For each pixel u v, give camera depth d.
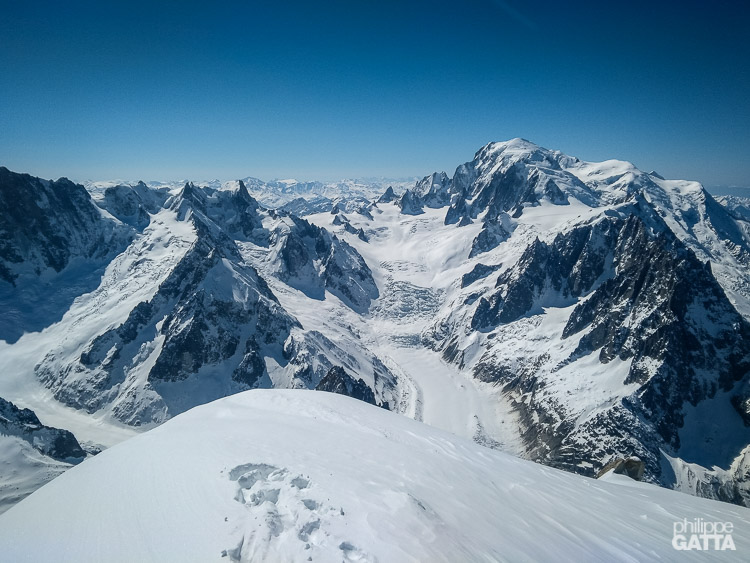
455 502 22.06
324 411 37.72
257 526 17.06
